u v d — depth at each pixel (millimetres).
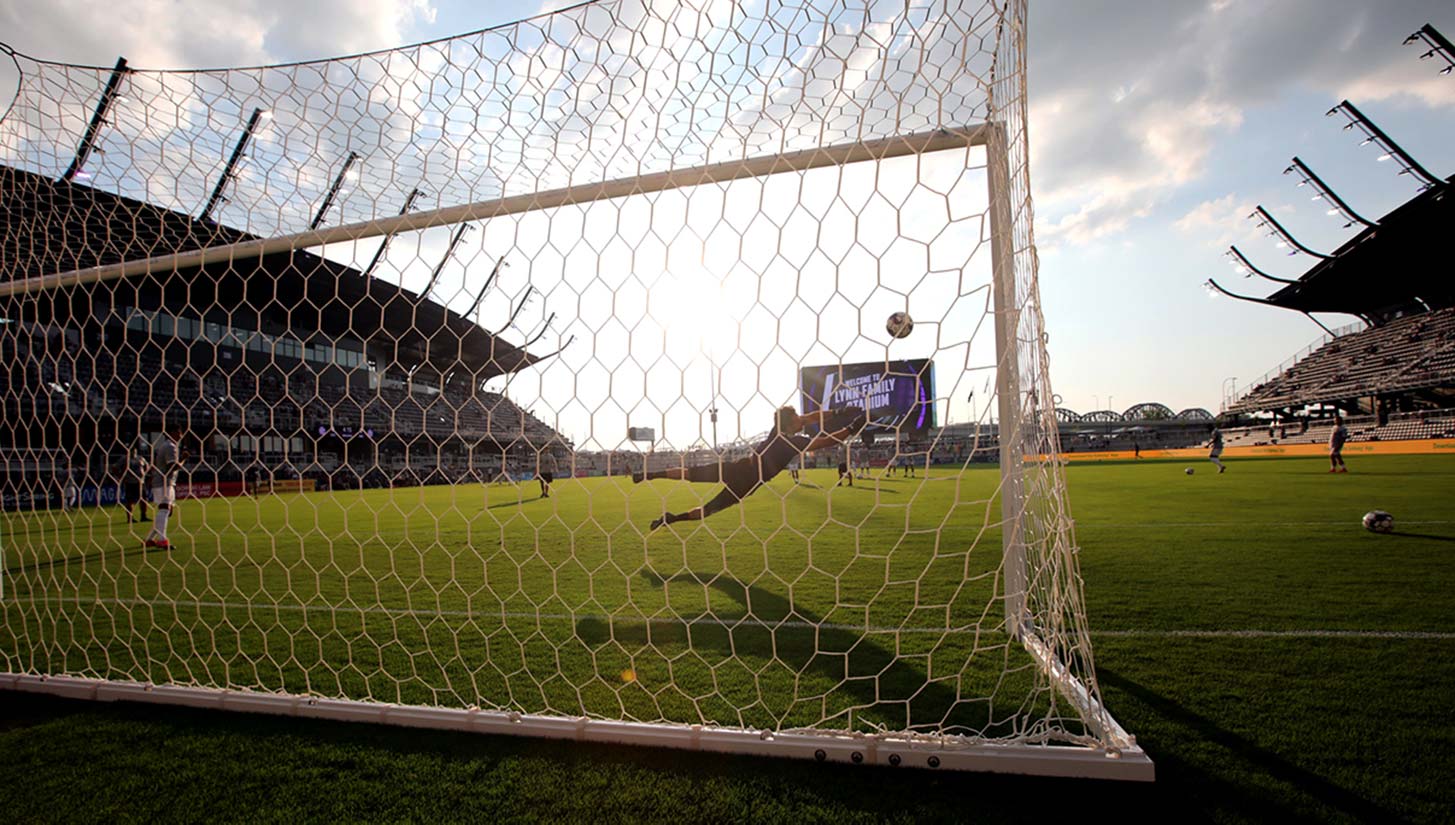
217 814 1802
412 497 18281
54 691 2723
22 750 2221
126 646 3428
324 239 3342
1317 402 36625
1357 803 1730
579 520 10242
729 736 2104
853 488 16219
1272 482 13492
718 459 4051
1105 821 1679
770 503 12328
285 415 21172
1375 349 36469
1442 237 29984
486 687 2693
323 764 2082
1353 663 2758
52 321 3873
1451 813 1673
